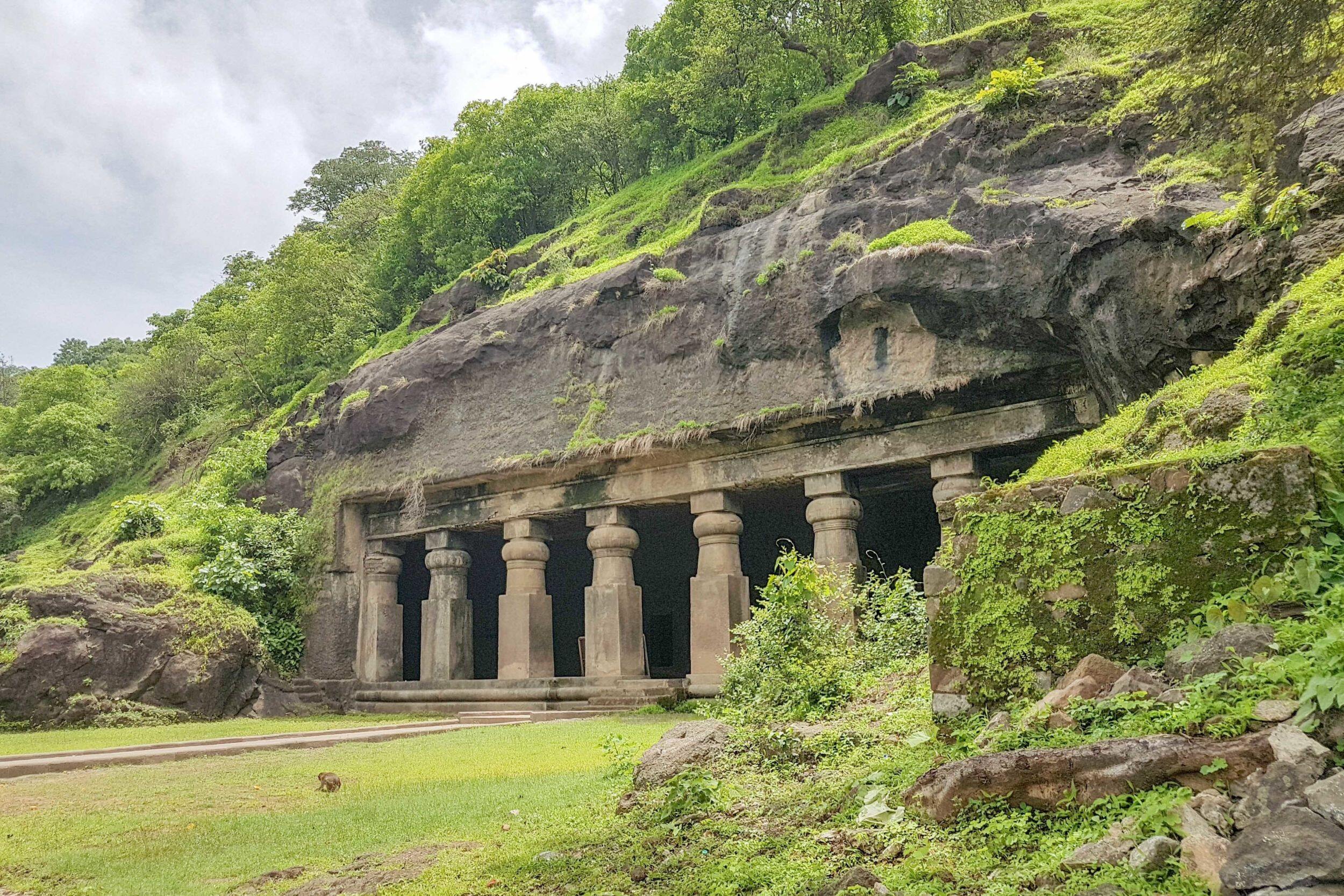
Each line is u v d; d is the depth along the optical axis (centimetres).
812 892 480
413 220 3953
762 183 2377
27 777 1282
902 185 1995
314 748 1578
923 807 533
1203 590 574
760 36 3106
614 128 3728
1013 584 656
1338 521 542
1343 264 944
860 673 1027
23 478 4106
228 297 5469
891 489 2056
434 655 2511
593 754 1241
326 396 2917
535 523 2431
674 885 543
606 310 2338
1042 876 429
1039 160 1827
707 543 2136
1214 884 382
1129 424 1260
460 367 2541
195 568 2689
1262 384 876
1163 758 455
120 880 689
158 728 2138
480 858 672
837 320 1947
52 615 2359
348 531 2703
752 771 763
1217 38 1312
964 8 3095
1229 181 1459
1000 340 1761
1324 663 448
